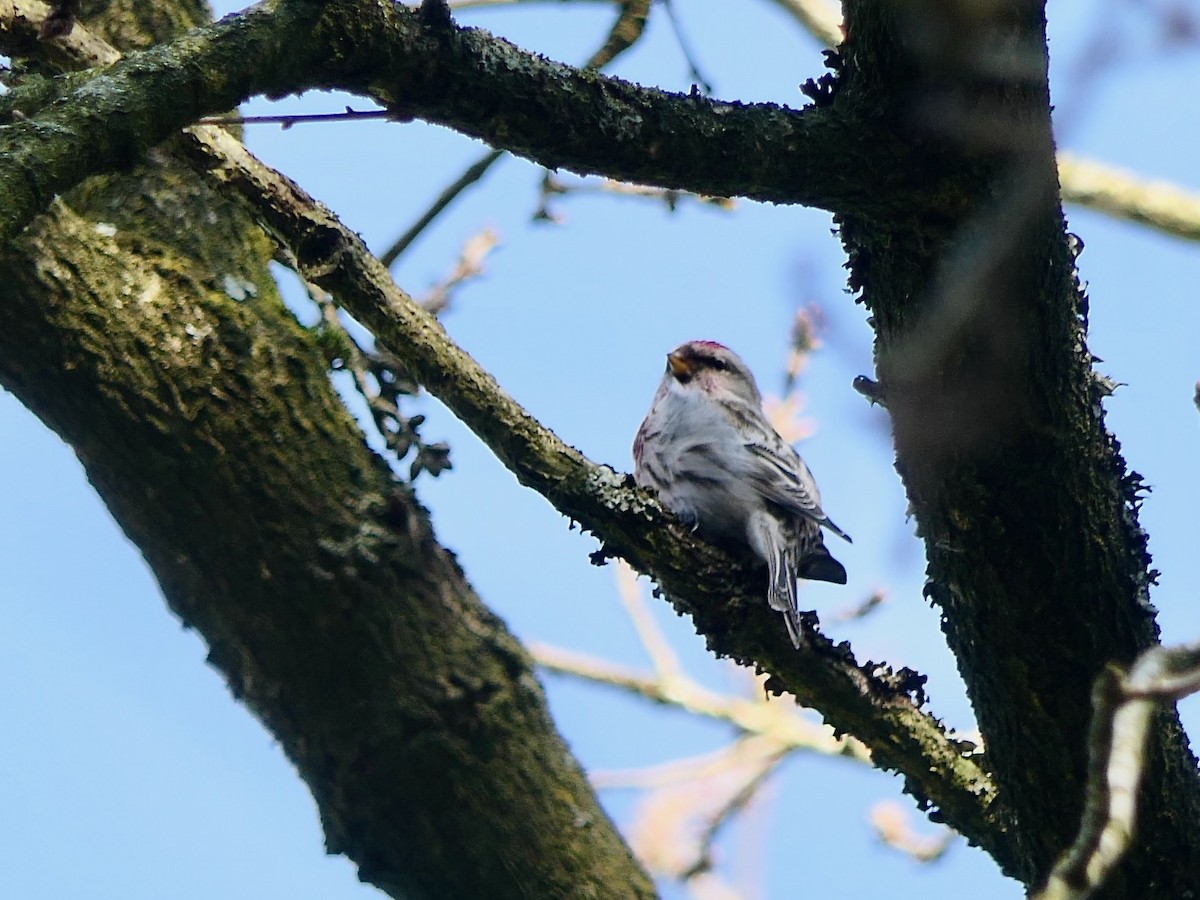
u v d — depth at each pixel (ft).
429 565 26.71
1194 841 23.75
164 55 17.66
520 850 26.30
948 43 20.27
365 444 26.89
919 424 22.27
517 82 19.80
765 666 25.89
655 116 20.51
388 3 19.07
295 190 25.05
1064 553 22.58
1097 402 22.63
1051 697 23.25
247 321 26.35
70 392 25.00
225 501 25.50
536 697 27.22
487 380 25.39
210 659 26.78
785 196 21.42
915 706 26.14
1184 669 16.10
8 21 22.93
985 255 21.16
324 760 26.37
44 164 16.39
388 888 26.76
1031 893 24.70
